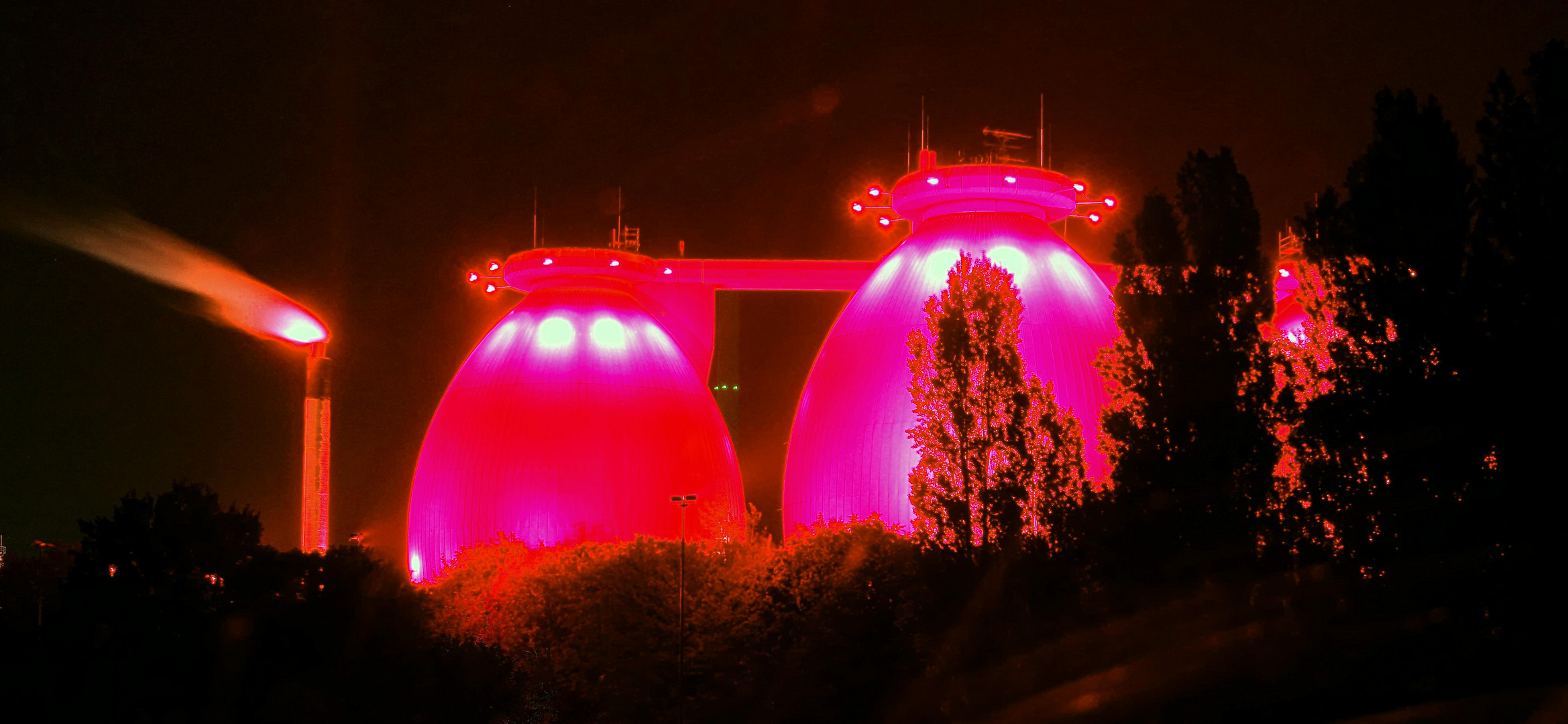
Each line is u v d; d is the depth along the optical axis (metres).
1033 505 40.62
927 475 41.84
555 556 55.81
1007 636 38.38
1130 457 38.53
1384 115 37.41
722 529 58.03
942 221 62.31
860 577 46.38
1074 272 60.53
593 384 66.69
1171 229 40.31
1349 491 35.81
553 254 70.69
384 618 35.09
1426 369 35.44
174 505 35.31
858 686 44.34
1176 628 36.91
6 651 32.25
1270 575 36.81
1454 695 33.53
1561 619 32.81
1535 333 34.19
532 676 50.22
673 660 50.22
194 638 32.41
